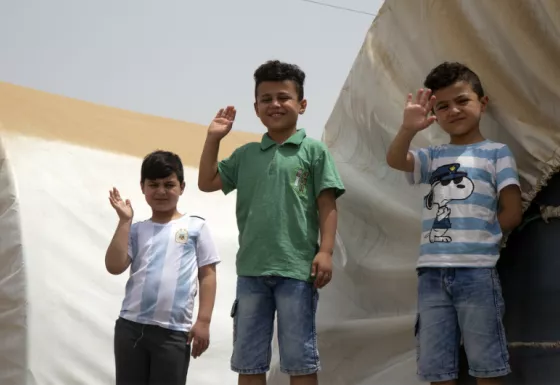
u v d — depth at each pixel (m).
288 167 2.69
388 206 3.31
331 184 2.67
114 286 4.86
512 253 2.78
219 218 5.63
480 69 2.91
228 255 5.39
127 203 3.08
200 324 2.97
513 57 2.80
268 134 2.84
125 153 5.74
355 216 3.46
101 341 4.64
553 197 2.68
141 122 6.39
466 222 2.52
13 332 4.47
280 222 2.62
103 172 5.41
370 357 3.26
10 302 4.52
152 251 3.02
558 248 2.64
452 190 2.58
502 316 2.59
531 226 2.74
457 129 2.68
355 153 3.54
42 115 5.64
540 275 2.68
